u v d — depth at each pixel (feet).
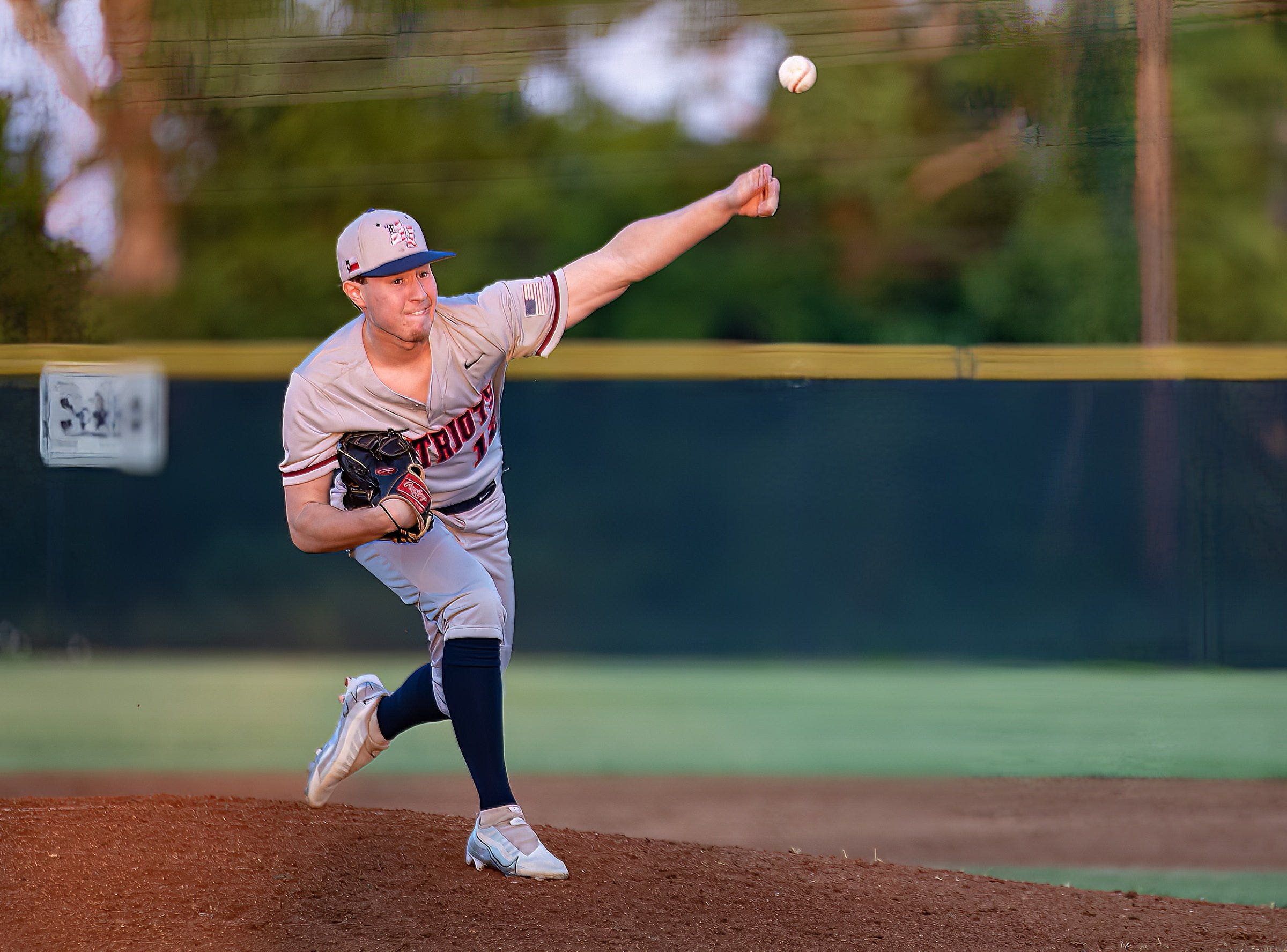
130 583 140.05
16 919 35.47
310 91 194.59
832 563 138.31
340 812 45.88
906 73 196.95
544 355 42.32
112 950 33.96
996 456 136.26
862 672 129.70
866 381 138.31
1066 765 89.15
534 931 36.09
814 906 40.06
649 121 204.33
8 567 138.10
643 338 202.18
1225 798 79.56
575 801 78.54
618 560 141.08
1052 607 135.13
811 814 75.10
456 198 203.10
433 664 42.63
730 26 197.67
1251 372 133.28
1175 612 132.46
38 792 77.36
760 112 202.39
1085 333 190.19
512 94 202.08
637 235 41.57
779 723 104.78
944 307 199.41
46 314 183.21
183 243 201.46
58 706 109.50
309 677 123.85
